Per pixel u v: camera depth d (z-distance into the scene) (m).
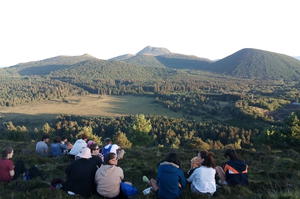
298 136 39.28
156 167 14.42
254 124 151.38
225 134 122.38
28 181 10.66
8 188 10.17
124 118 175.38
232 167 9.91
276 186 11.09
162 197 8.20
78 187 8.60
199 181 8.92
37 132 103.56
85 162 8.85
